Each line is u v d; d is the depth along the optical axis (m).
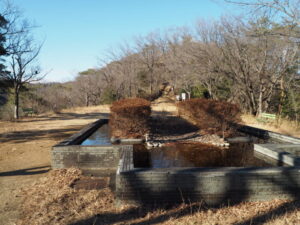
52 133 10.98
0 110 24.73
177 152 6.54
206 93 27.58
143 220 3.33
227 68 16.19
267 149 5.67
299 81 14.18
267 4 7.35
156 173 3.72
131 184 3.72
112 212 3.57
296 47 11.96
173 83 31.78
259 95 16.50
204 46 17.17
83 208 3.71
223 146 7.23
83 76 41.09
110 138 8.42
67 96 41.50
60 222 3.31
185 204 3.72
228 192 3.79
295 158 4.61
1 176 5.39
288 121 12.34
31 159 6.76
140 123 8.31
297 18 7.29
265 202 3.78
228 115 8.04
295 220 3.23
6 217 3.56
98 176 5.27
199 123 9.56
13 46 16.25
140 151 6.66
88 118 17.77
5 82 18.11
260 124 11.80
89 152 5.71
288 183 3.85
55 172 5.46
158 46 35.81
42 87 39.44
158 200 3.75
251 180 3.80
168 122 12.31
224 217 3.38
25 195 4.31
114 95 33.28
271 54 14.71
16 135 10.51
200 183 3.75
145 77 37.56
